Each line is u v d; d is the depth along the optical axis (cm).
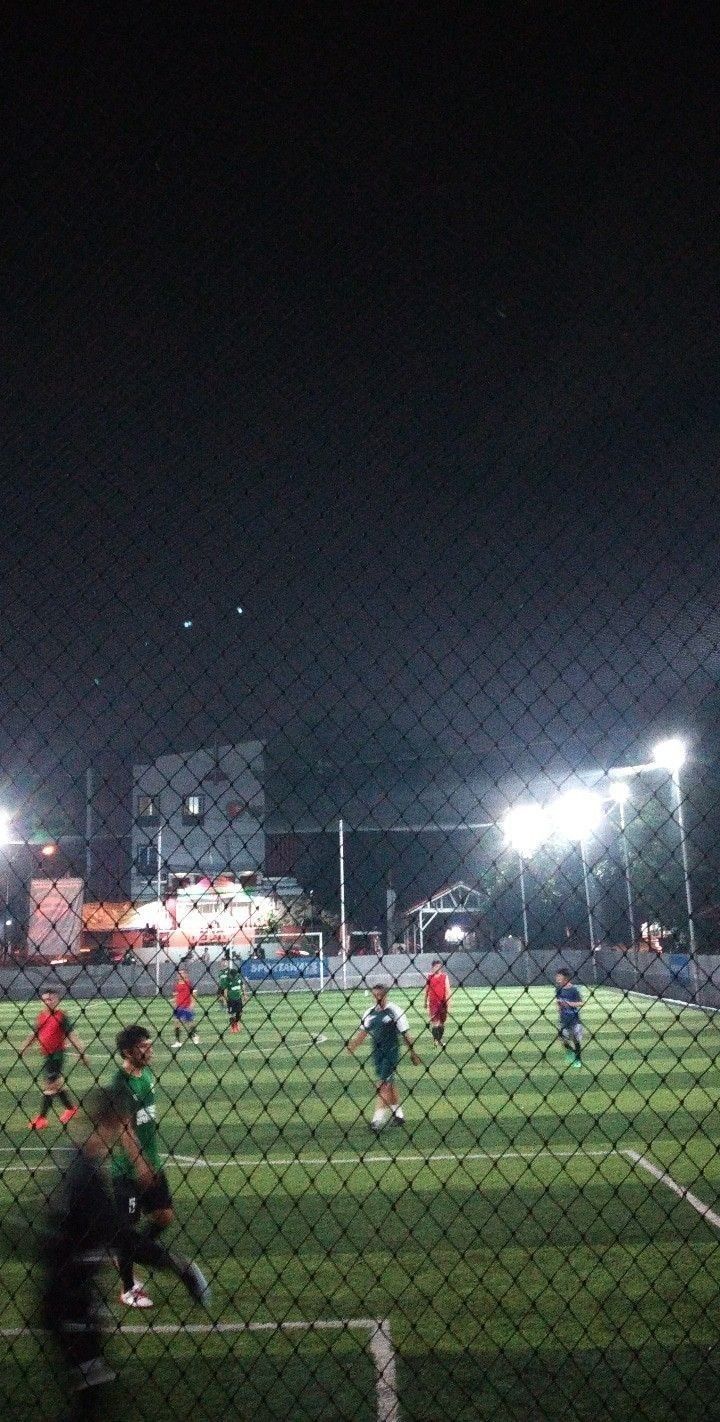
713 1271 780
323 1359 641
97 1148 546
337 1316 709
